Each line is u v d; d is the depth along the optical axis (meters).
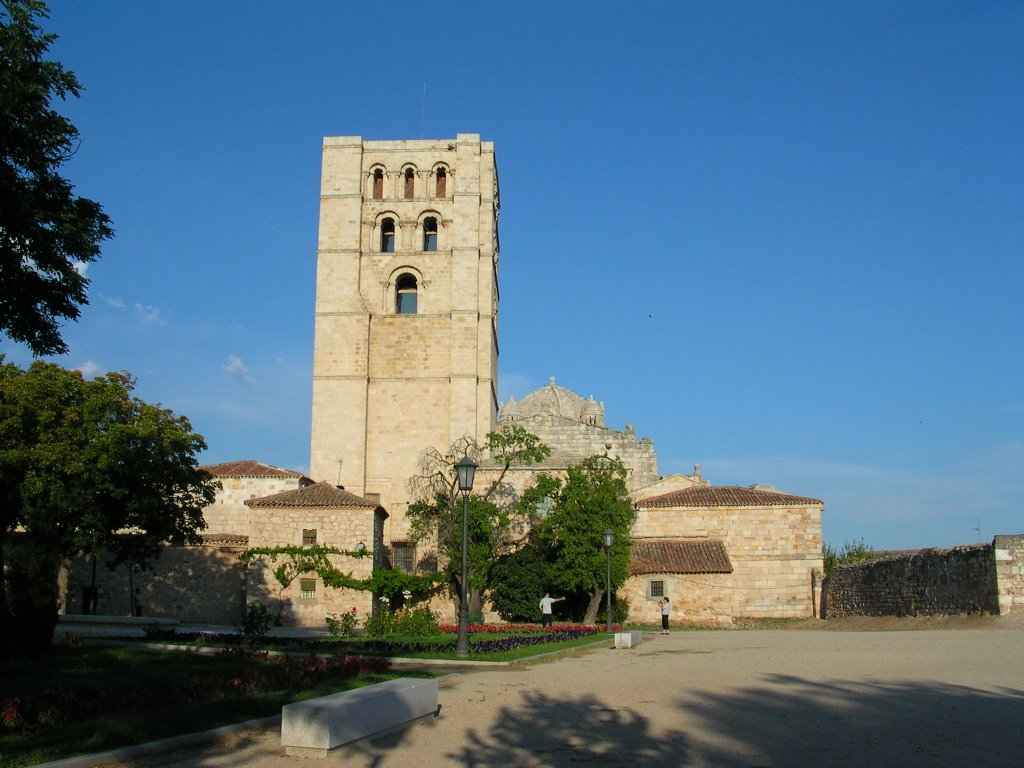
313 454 74.31
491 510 63.12
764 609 67.81
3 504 45.25
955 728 14.99
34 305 25.02
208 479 56.16
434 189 80.00
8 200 22.38
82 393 49.44
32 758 13.15
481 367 76.69
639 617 64.94
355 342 76.06
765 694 19.50
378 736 15.37
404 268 78.25
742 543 68.81
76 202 24.83
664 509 70.06
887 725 15.42
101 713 16.77
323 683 21.50
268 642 34.94
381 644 33.47
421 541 71.19
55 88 23.41
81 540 48.12
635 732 15.52
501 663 28.70
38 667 24.41
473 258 77.31
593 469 64.75
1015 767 12.33
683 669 25.53
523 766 13.20
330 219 78.44
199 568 64.25
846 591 61.38
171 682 21.09
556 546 64.62
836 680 21.58
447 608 65.62
